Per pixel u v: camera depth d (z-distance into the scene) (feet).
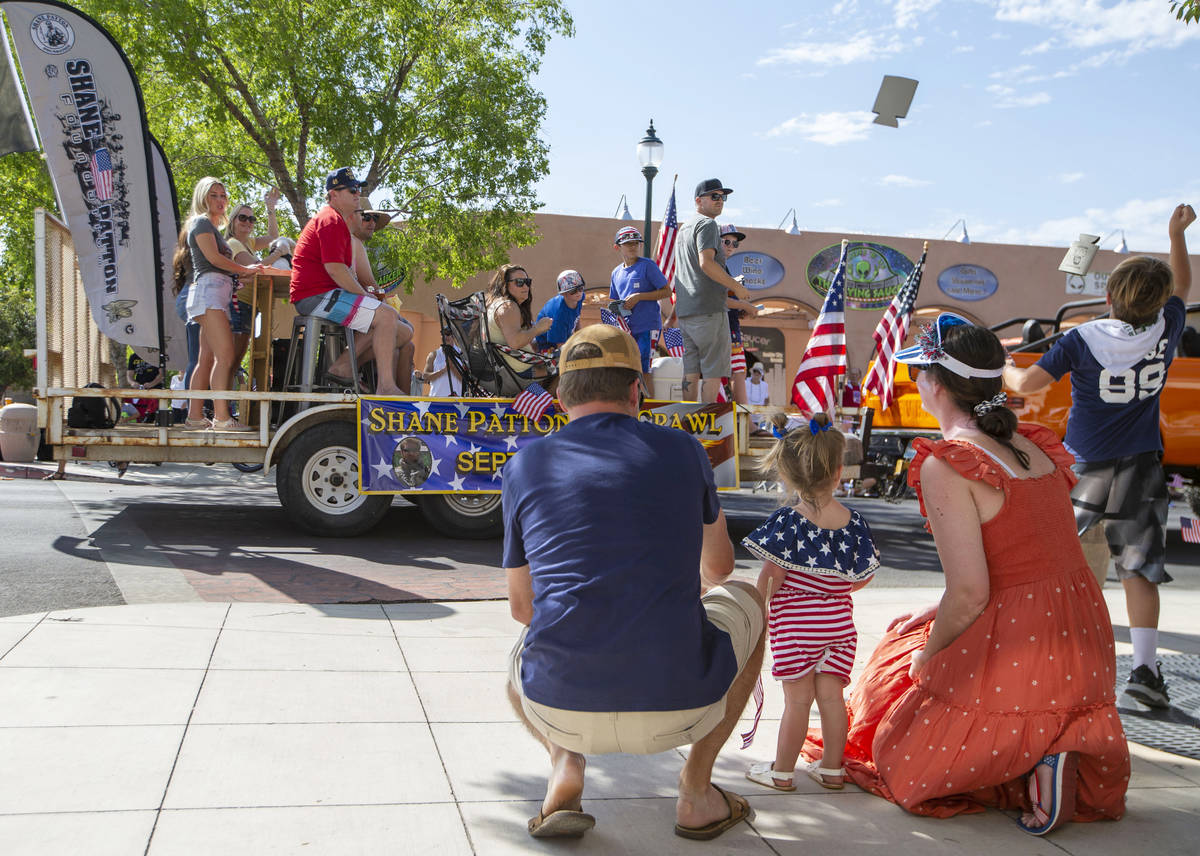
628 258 27.66
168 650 13.23
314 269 23.31
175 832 8.18
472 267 56.85
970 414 9.87
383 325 23.48
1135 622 13.10
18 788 8.82
